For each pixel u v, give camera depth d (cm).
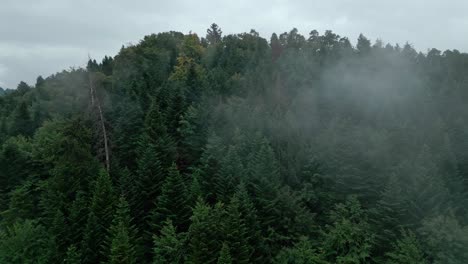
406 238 3325
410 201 3706
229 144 4847
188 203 3744
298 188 4494
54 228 3538
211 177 4191
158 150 4503
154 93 6600
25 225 3697
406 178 4109
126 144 4944
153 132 4728
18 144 5434
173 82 7312
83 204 3734
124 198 3553
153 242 3597
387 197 3781
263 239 3519
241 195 3669
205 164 4281
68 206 3872
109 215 3628
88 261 3347
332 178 4512
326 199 4381
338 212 3947
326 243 3641
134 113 5347
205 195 4044
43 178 5109
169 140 4712
